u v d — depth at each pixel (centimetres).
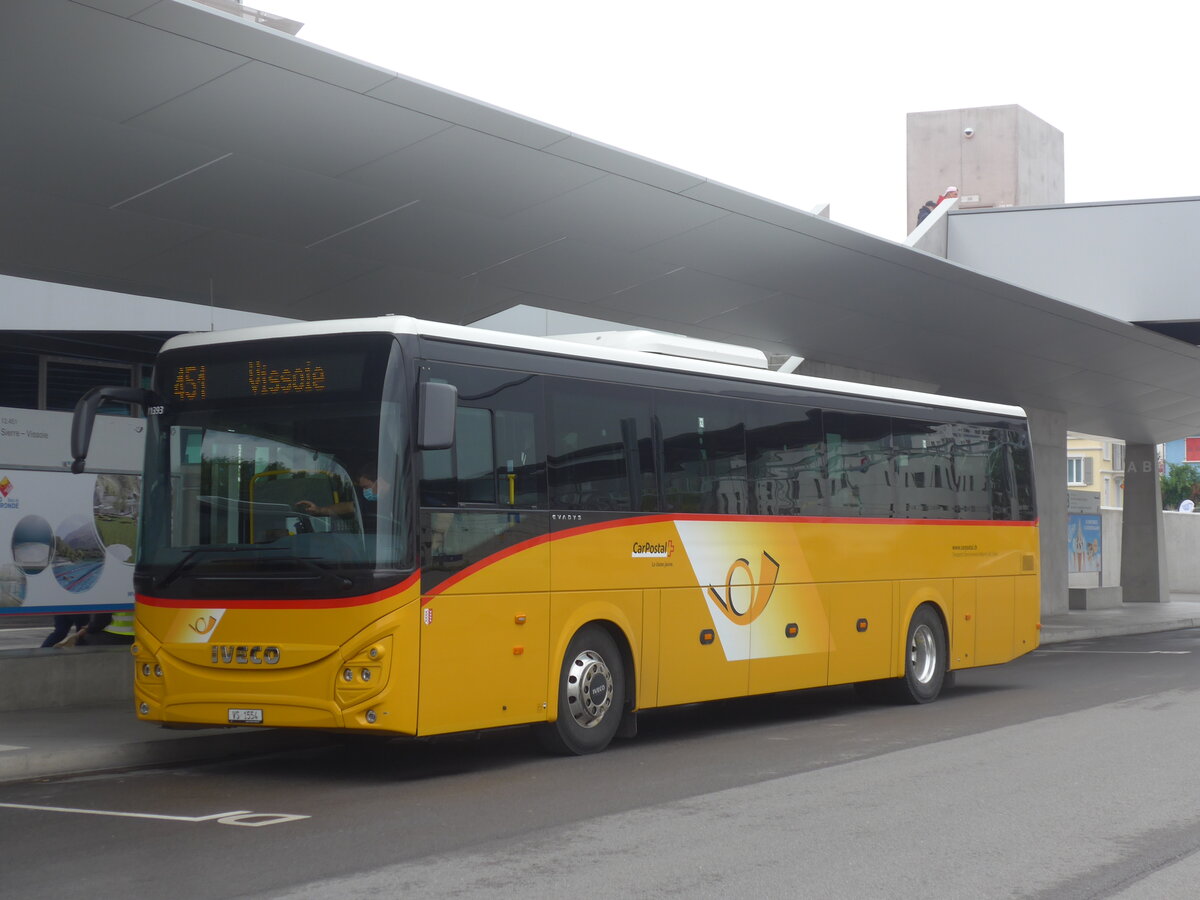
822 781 992
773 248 1866
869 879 683
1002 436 1789
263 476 1032
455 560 1027
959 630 1666
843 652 1464
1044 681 1877
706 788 967
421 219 1557
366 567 979
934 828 812
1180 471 8744
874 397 1553
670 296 2019
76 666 1402
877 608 1521
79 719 1284
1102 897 650
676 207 1652
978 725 1352
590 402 1176
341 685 975
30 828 829
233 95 1230
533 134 1407
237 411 1053
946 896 650
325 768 1095
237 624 1013
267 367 1047
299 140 1326
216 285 1738
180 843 779
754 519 1348
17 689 1359
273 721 996
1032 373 3027
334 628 980
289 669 995
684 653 1252
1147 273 2962
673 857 732
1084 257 3022
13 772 1038
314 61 1206
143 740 1135
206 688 1018
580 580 1142
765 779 1007
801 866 711
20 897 652
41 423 1416
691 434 1284
